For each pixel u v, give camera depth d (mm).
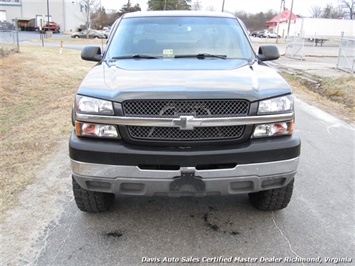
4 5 65062
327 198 4004
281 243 3154
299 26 47188
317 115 8172
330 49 36500
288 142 2947
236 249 3070
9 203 3766
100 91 2924
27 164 4848
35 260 2889
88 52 4250
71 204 3785
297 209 3738
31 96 9984
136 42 4145
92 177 2900
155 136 2850
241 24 4570
